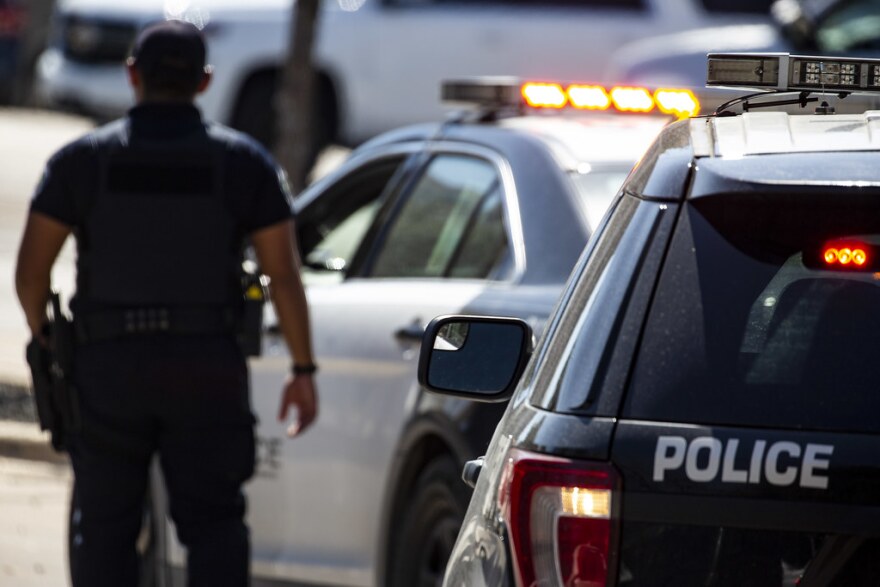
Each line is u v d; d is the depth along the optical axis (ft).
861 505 29.04
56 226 58.49
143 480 59.72
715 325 30.66
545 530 30.48
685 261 31.30
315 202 74.08
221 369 58.49
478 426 55.01
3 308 133.80
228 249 59.06
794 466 29.32
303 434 65.98
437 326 40.14
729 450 29.58
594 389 30.78
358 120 163.43
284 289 60.39
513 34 159.33
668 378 30.40
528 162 60.59
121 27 169.78
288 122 116.88
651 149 34.14
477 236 61.26
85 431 58.59
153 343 58.03
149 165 58.39
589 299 32.14
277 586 67.10
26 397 102.68
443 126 67.72
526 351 39.99
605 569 29.76
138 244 58.13
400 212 66.95
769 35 139.74
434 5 161.38
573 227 56.90
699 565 29.43
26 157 195.52
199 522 59.06
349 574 63.41
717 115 35.40
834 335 30.50
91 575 59.00
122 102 170.60
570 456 30.35
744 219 31.42
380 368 61.82
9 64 251.39
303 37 116.47
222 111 161.99
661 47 143.54
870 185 30.76
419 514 58.85
